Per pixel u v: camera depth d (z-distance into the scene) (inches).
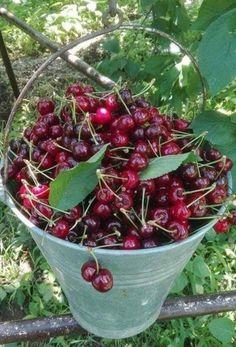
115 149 26.3
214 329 38.7
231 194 29.1
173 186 26.1
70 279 29.2
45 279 45.4
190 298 33.6
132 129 27.1
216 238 47.4
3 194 27.8
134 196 26.2
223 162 28.3
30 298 44.8
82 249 24.5
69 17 82.1
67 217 25.6
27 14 85.5
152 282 28.3
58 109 31.0
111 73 48.6
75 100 28.1
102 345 41.3
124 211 24.4
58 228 24.9
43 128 29.1
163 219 25.1
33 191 26.1
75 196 25.2
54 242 25.3
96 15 83.3
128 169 25.5
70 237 25.6
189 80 44.0
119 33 76.1
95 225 25.6
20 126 60.2
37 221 26.4
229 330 38.6
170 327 41.4
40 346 41.1
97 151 25.9
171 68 45.3
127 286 27.9
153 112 29.6
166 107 47.6
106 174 25.0
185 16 46.0
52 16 82.9
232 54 29.0
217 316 41.8
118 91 28.6
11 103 64.8
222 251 46.7
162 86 45.8
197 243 28.3
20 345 41.0
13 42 78.5
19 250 47.7
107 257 24.9
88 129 26.8
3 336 32.1
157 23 46.9
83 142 26.2
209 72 29.3
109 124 28.1
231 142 33.4
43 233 25.4
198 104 55.7
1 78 68.3
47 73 70.1
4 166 28.2
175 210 24.9
